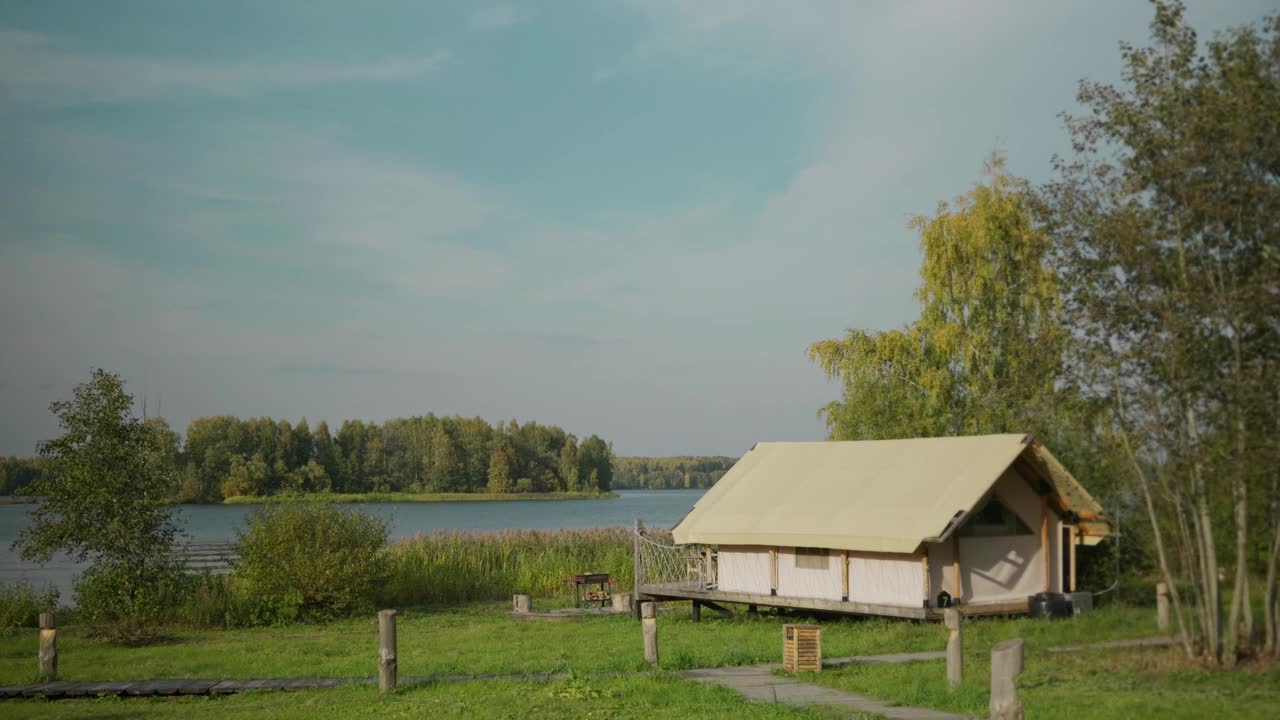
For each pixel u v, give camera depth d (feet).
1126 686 48.26
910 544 76.74
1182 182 52.90
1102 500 71.56
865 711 47.50
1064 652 58.44
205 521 343.26
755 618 93.86
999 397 98.68
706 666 63.41
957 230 122.31
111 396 92.43
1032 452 81.05
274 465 486.79
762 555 91.45
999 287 116.98
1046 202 58.80
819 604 84.38
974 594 80.53
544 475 632.38
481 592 131.95
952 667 52.26
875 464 90.48
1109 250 55.93
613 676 59.47
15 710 54.39
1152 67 55.26
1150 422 53.98
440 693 54.70
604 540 156.76
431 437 618.03
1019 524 83.46
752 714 47.03
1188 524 54.03
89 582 91.25
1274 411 49.96
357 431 592.60
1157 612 57.67
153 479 94.07
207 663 71.82
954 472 81.71
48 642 64.34
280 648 81.76
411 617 108.58
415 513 465.06
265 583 105.09
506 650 75.66
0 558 193.36
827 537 82.79
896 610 78.89
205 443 481.05
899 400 122.93
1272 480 50.34
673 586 99.40
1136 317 55.31
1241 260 52.80
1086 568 84.48
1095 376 56.80
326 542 110.22
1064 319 58.80
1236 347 52.08
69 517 90.68
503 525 355.15
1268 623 51.21
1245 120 51.39
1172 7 54.08
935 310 125.18
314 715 49.14
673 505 598.34
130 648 84.94
